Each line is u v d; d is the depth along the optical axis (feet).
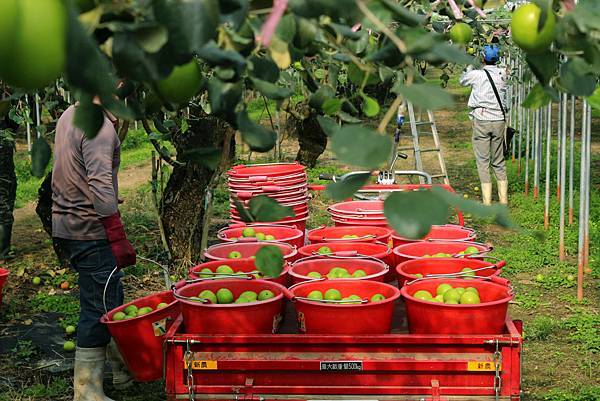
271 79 4.28
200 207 25.85
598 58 3.72
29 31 2.35
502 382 10.93
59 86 15.97
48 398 17.63
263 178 19.63
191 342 11.26
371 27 4.30
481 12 5.43
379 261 13.70
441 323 11.10
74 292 26.14
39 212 27.37
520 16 3.68
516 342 10.81
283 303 12.30
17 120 17.83
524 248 30.50
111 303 15.55
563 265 28.17
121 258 15.01
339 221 17.16
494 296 11.98
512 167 47.70
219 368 11.27
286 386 11.28
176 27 2.93
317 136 46.52
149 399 17.24
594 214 35.55
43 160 4.08
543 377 18.71
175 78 3.41
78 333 15.62
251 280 12.62
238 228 16.56
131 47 3.04
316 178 44.52
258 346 11.23
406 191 2.89
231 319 11.37
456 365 10.93
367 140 2.80
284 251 14.70
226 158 21.21
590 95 3.82
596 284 26.18
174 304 14.61
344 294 12.35
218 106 3.98
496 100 36.60
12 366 19.66
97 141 14.76
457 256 13.73
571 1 3.69
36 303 24.72
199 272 13.30
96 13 2.96
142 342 14.20
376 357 11.05
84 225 15.16
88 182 14.84
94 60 2.50
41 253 31.12
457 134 66.49
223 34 3.90
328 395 11.21
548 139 33.47
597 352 20.08
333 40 4.28
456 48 3.46
